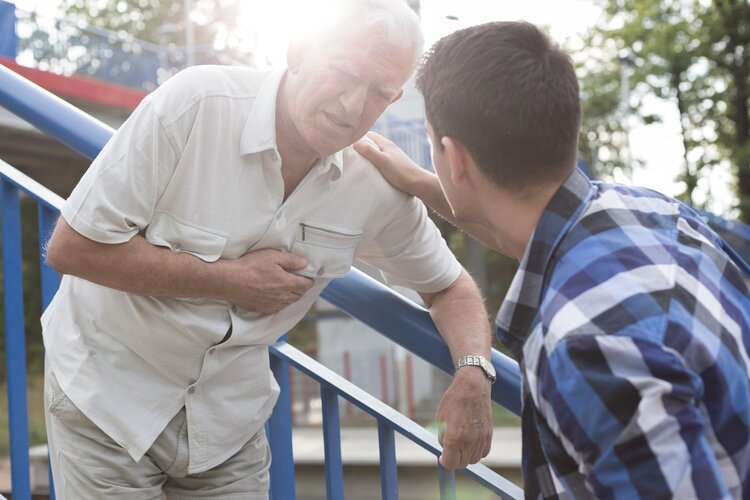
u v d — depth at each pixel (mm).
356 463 8273
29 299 14734
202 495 1444
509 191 994
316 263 1393
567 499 865
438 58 1033
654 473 758
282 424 1615
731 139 16766
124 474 1377
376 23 1228
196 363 1363
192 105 1253
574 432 807
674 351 799
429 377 11125
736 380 851
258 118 1280
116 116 10938
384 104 1293
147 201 1243
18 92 1537
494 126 965
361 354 11531
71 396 1358
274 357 1608
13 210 1645
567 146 967
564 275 884
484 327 1449
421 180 1406
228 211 1294
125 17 26344
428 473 7785
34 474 6988
